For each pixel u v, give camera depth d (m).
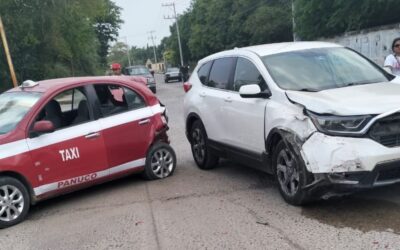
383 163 4.80
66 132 6.62
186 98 8.41
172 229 5.36
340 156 4.84
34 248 5.23
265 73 6.21
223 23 57.25
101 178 6.99
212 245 4.80
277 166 5.80
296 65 6.27
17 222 6.14
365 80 6.08
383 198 5.62
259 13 43.50
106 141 6.97
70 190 6.70
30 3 34.72
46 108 6.61
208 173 7.81
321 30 30.09
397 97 5.14
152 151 7.58
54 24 35.59
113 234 5.39
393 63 8.93
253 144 6.32
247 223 5.29
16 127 6.28
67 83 6.89
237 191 6.58
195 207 6.06
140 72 32.19
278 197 6.10
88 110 6.94
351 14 26.56
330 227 4.93
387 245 4.39
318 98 5.29
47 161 6.38
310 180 5.17
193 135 8.27
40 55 36.50
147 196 6.78
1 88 35.25
